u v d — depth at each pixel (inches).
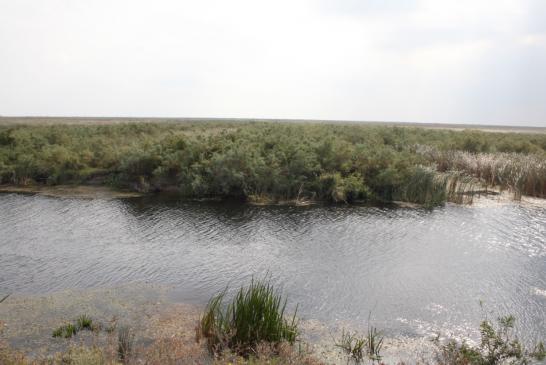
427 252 596.4
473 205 887.1
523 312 420.2
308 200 913.5
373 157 981.2
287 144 1051.3
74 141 1258.0
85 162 1094.4
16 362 275.4
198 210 821.9
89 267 523.8
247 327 324.2
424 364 324.2
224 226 714.8
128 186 1031.0
